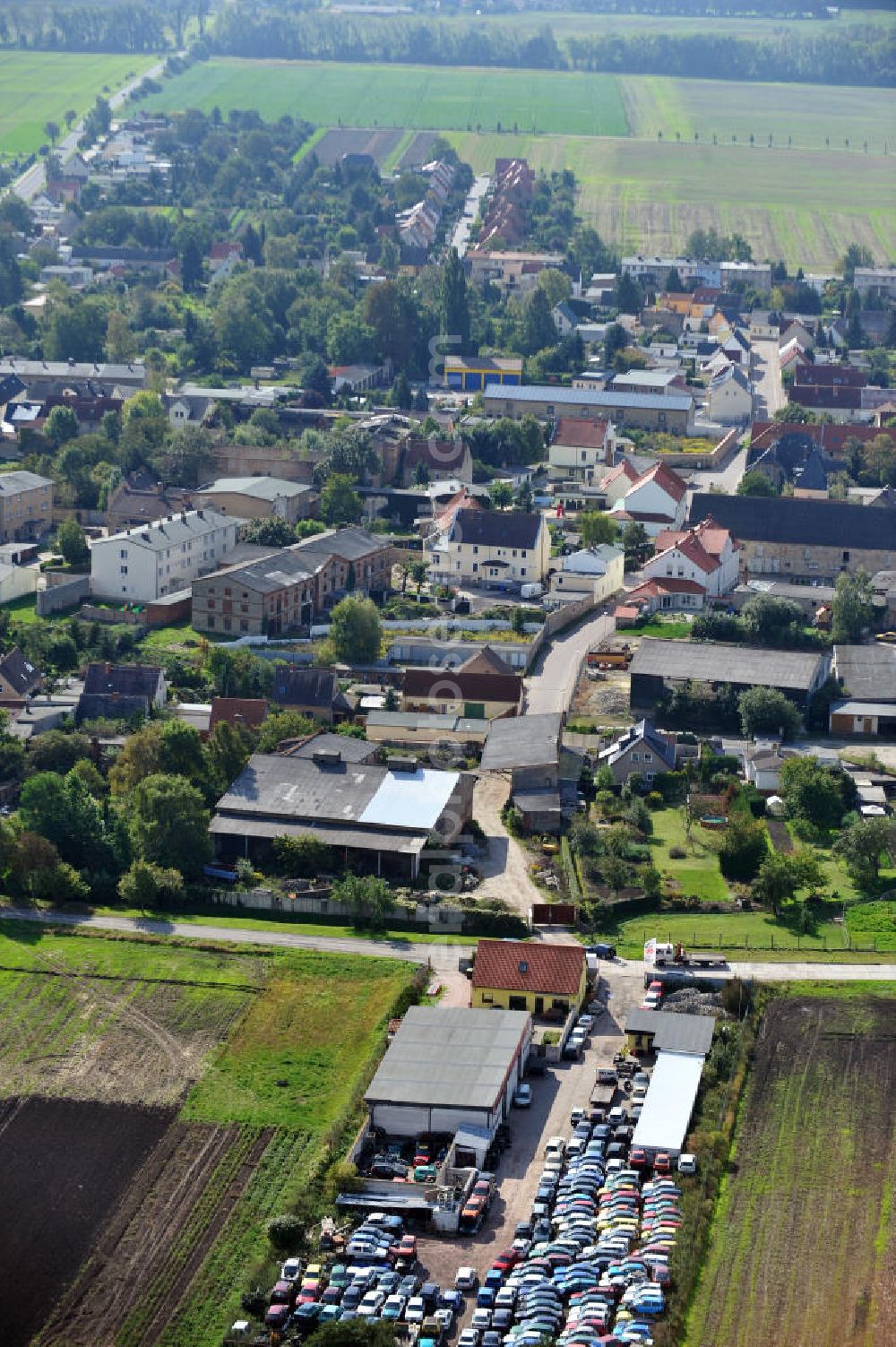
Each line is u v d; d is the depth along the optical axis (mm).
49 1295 140000
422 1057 165000
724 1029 172000
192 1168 154375
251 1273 141375
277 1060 169750
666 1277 138500
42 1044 172375
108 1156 155875
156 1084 166000
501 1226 147375
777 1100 163125
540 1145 158000
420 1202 148750
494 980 177375
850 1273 140375
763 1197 149625
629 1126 159250
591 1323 133625
